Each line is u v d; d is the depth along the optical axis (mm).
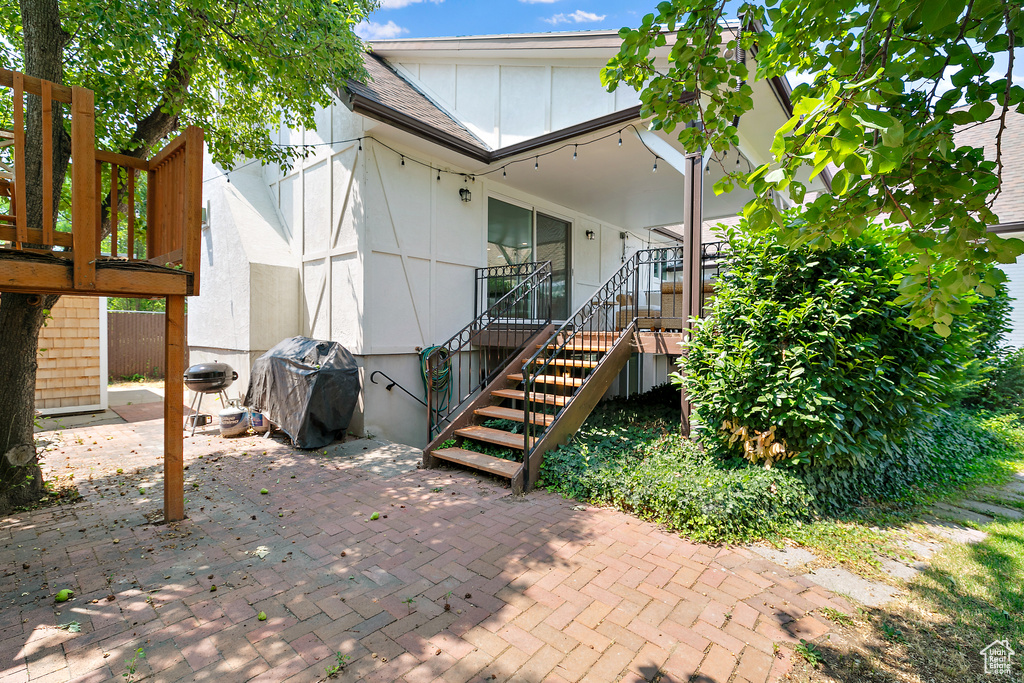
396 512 3842
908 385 4129
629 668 2084
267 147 6344
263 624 2381
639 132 5715
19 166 2951
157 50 5035
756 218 1858
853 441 3877
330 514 3799
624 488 3893
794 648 2213
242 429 6562
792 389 3859
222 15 4922
